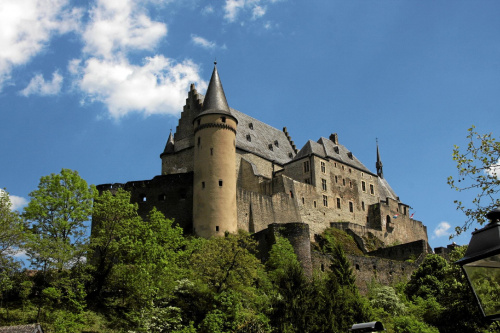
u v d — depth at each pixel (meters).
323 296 48.62
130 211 57.41
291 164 96.50
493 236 9.00
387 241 99.62
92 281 54.28
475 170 21.48
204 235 71.88
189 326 47.69
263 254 66.25
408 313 57.72
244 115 99.50
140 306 49.62
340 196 96.94
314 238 87.31
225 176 74.94
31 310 47.97
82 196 57.06
